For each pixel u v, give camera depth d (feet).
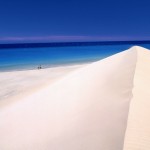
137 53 45.80
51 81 63.26
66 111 22.66
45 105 28.09
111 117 16.79
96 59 169.99
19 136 21.15
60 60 167.02
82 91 28.25
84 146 14.39
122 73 30.50
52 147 16.21
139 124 15.20
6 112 32.17
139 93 21.43
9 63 146.41
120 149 12.53
